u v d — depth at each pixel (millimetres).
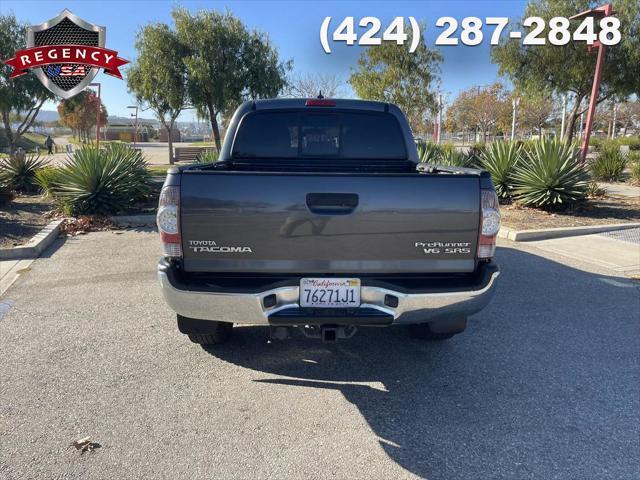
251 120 4633
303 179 3117
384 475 2727
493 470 2771
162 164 26250
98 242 8211
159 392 3553
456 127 60031
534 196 10875
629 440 3047
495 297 5621
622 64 18750
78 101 22703
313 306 3209
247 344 4359
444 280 3352
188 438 3029
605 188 13641
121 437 3029
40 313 5016
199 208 3135
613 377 3820
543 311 5191
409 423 3215
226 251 3180
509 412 3342
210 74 21562
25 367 3893
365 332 4641
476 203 3213
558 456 2891
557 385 3695
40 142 60656
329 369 3928
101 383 3662
